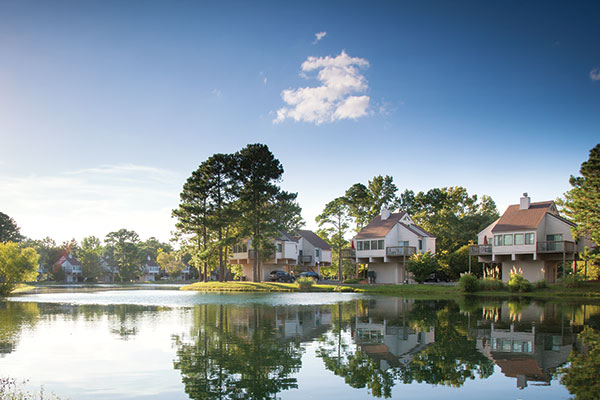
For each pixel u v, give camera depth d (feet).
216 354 47.11
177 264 402.72
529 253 152.76
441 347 50.49
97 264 397.80
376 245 195.00
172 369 40.96
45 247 405.39
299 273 226.99
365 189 255.70
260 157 193.57
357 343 53.16
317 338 56.49
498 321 71.56
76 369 40.96
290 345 51.88
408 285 162.91
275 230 197.26
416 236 192.44
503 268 161.58
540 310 88.63
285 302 111.75
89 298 133.08
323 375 38.99
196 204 201.16
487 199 314.76
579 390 34.40
